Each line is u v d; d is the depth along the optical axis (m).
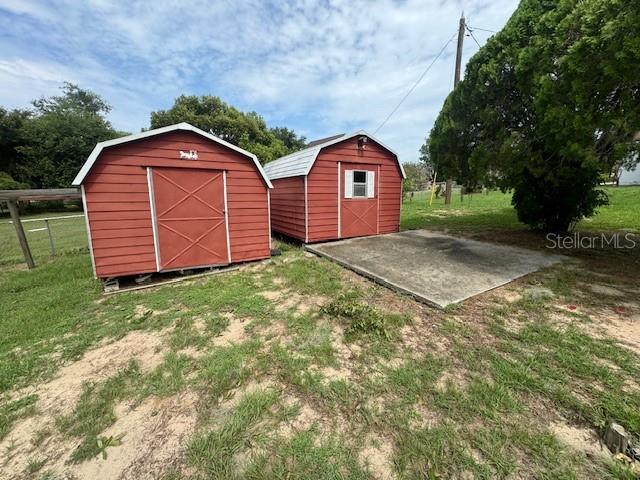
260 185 5.83
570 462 1.56
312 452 1.68
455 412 1.94
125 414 2.04
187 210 5.14
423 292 3.91
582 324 3.03
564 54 4.23
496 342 2.75
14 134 22.48
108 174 4.45
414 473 1.54
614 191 14.79
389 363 2.50
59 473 1.63
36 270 5.79
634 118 3.67
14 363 2.67
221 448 1.73
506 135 6.47
